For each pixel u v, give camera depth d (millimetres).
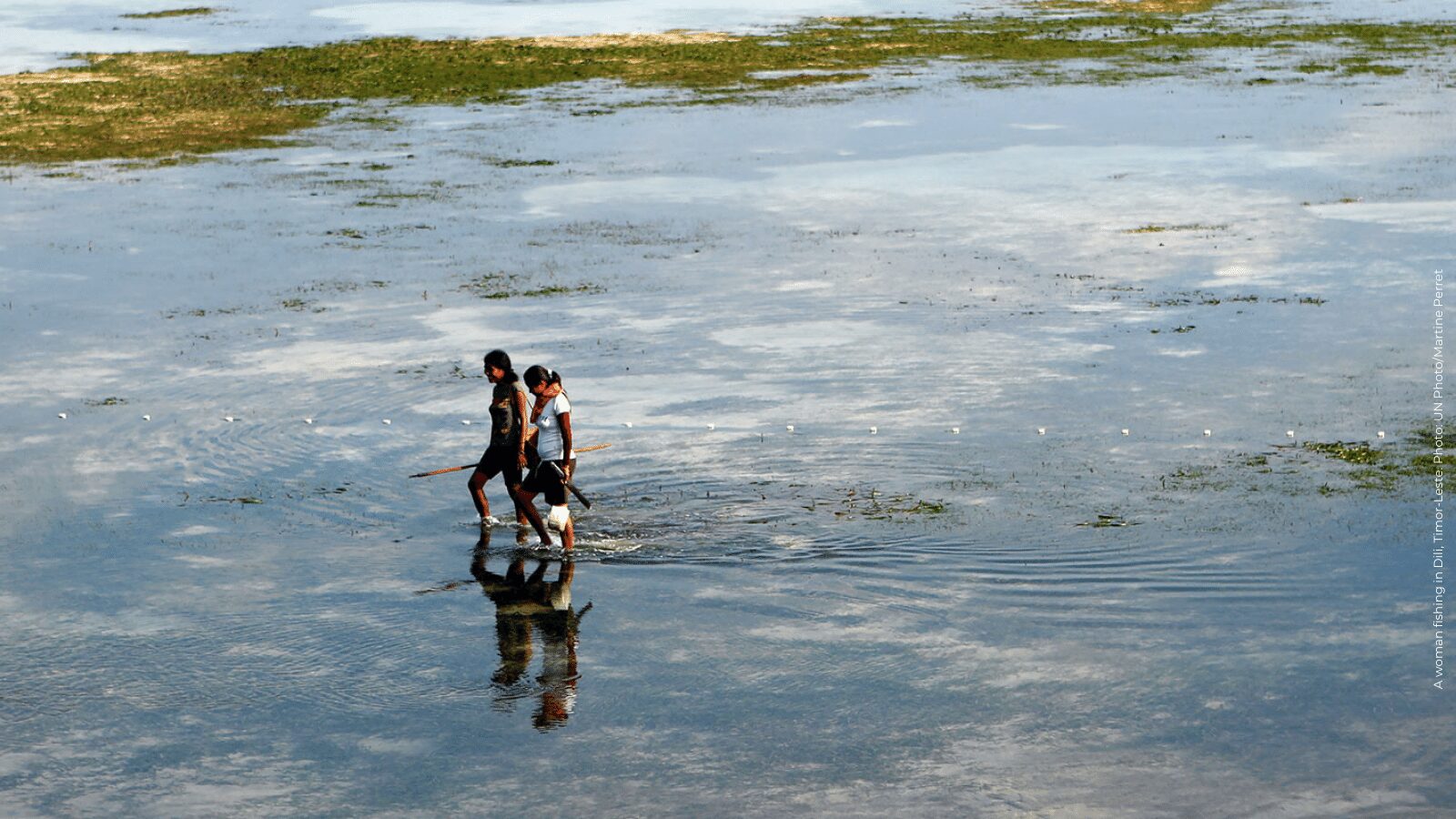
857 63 105625
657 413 31453
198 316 42406
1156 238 50344
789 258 48906
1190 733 16797
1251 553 22312
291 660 19547
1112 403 31219
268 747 17078
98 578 22703
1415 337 36281
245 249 52094
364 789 16031
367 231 54906
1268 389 31938
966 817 15117
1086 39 116250
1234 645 19125
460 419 31391
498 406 24328
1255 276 44188
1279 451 27500
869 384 33344
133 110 89125
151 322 41750
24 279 48000
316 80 100500
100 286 46812
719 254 49750
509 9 142125
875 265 47406
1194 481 25844
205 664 19453
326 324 40969
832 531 23922
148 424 31656
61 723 17750
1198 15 132375
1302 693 17688
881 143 73375
